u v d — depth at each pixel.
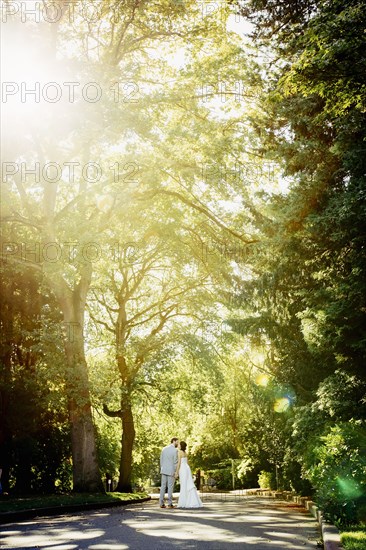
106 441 43.94
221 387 35.44
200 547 9.16
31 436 33.03
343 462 11.86
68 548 9.22
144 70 30.50
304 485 26.22
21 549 9.18
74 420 27.92
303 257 17.73
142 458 54.97
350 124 14.96
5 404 30.77
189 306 35.81
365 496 11.09
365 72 10.60
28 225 26.23
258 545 9.41
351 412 15.98
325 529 9.87
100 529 12.34
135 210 29.47
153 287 38.91
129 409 36.91
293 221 18.05
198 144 26.39
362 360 15.97
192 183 27.56
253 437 46.66
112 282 36.50
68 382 26.33
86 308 36.97
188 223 33.09
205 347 34.03
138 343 33.84
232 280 29.23
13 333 31.64
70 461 38.69
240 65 25.77
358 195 14.12
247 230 29.66
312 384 23.11
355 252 15.15
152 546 9.33
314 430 18.00
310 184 17.84
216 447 65.81
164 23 27.88
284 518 15.36
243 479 59.72
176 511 18.23
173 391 36.28
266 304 21.83
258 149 25.38
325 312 15.42
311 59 10.51
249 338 25.08
